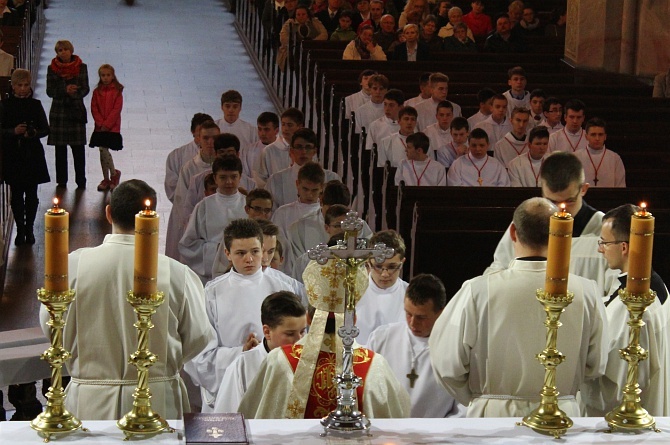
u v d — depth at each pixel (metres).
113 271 5.71
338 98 16.33
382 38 19.48
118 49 26.19
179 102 22.41
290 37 20.64
